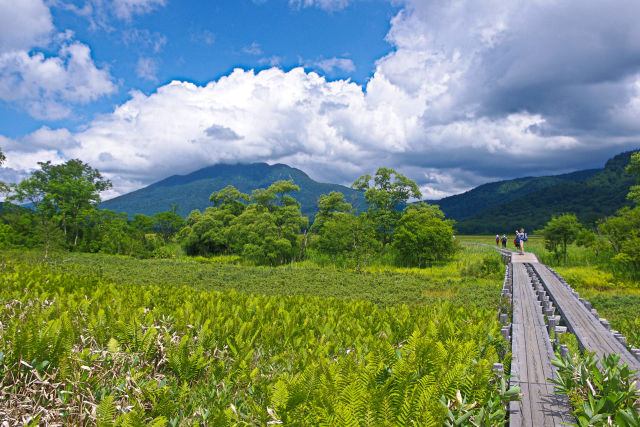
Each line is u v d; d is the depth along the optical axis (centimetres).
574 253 3997
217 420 260
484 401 295
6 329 429
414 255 4225
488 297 1828
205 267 3603
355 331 566
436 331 484
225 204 6631
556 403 354
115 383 341
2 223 4741
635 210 3198
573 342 661
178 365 388
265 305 733
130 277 2453
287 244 4528
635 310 1709
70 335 398
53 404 307
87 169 6369
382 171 5209
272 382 347
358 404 238
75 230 5784
